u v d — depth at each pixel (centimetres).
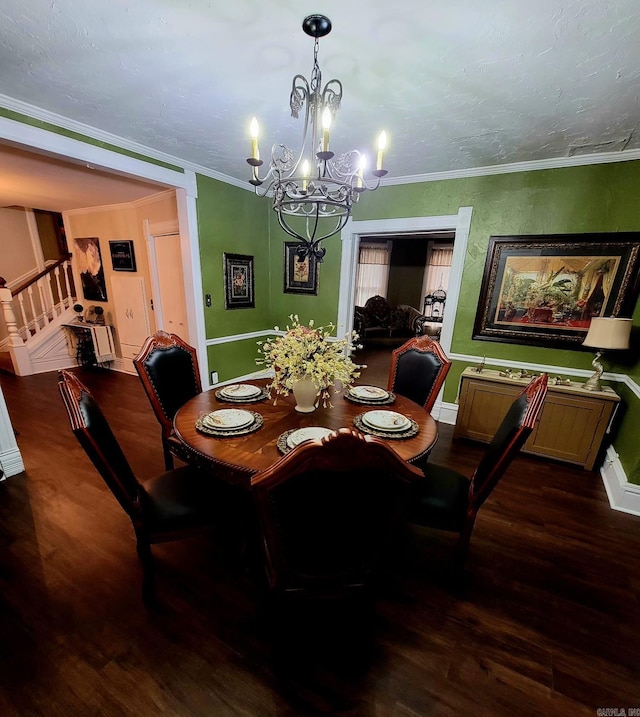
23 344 493
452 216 326
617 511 224
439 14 129
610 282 275
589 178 270
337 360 180
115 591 158
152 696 119
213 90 190
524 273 305
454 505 157
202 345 379
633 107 190
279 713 116
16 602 152
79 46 154
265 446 149
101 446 123
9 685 121
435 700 120
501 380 293
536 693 123
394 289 875
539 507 227
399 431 161
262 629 143
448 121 217
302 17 133
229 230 384
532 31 136
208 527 152
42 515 206
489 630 145
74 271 541
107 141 257
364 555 112
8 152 272
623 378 277
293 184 160
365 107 200
